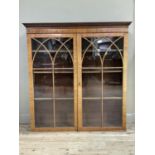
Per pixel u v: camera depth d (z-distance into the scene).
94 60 2.84
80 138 2.75
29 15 3.13
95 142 2.64
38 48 2.79
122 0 3.12
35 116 2.94
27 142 2.65
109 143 2.61
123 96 2.87
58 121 2.96
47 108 2.94
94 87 2.90
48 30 2.73
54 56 2.82
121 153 2.36
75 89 2.86
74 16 3.13
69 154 2.35
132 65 3.22
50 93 2.92
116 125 2.95
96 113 2.95
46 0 3.10
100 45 2.79
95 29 2.72
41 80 2.89
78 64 2.80
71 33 2.74
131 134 2.86
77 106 2.89
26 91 3.28
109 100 2.93
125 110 2.89
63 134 2.88
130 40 3.17
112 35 2.74
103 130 2.95
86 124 2.95
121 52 2.79
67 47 2.79
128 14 3.13
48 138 2.77
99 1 3.11
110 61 2.84
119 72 2.85
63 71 2.86
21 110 3.32
